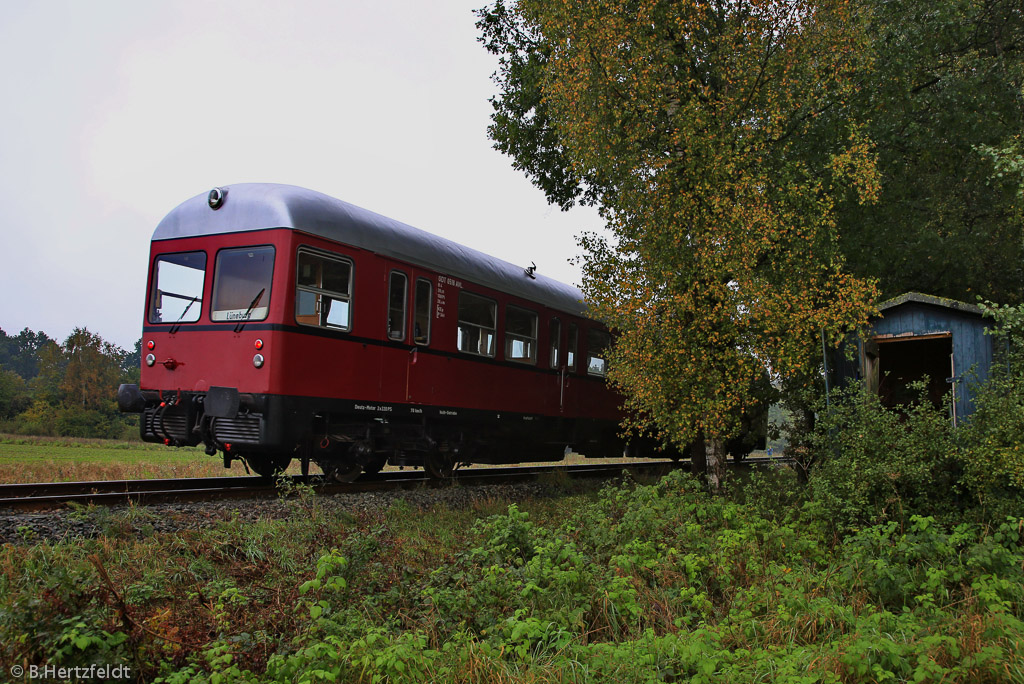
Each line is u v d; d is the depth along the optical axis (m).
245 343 9.16
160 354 9.88
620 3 9.92
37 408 53.41
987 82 12.67
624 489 9.08
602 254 10.01
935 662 4.51
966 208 14.57
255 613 5.35
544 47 11.87
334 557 5.03
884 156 12.38
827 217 10.38
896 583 6.26
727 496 10.05
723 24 10.84
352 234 10.04
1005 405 7.82
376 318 10.37
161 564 5.93
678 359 9.46
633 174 9.95
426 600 5.79
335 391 9.69
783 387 11.12
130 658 4.30
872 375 10.29
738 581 6.62
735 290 9.40
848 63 10.76
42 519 6.82
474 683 4.40
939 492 8.45
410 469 18.31
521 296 13.51
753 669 4.43
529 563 6.32
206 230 9.76
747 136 10.02
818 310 9.37
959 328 9.65
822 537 7.85
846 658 4.24
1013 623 4.82
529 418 13.66
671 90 10.40
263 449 9.23
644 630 5.55
